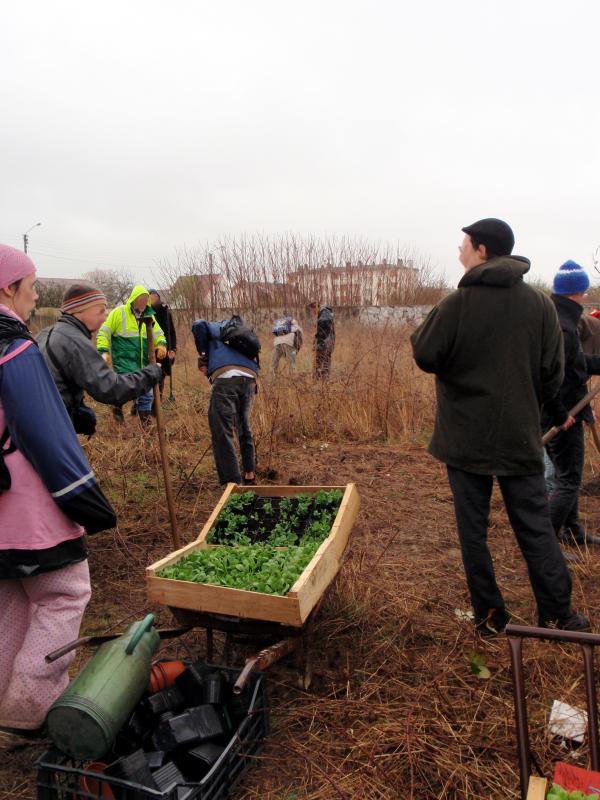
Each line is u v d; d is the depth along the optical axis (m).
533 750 2.69
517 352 3.32
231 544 3.78
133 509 5.82
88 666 2.49
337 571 3.42
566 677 3.11
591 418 4.48
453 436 3.48
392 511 5.77
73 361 3.59
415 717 2.92
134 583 4.45
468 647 3.48
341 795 2.47
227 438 5.98
